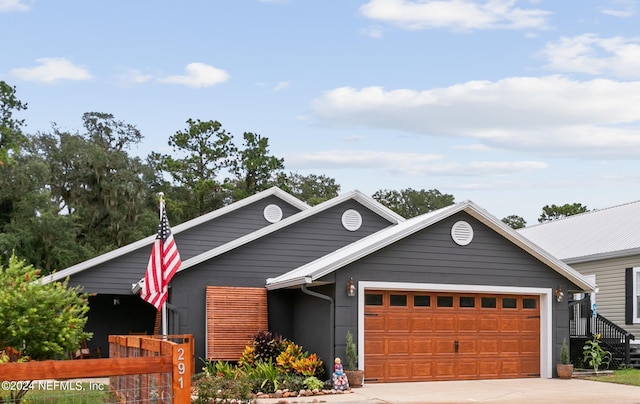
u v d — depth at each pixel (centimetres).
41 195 3725
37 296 1373
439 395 1638
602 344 2284
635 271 2522
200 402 1470
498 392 1691
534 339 2045
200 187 4844
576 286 2103
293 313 2123
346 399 1580
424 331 1922
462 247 1975
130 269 2500
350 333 1822
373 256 1880
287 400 1575
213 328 2041
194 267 2098
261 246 2203
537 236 3425
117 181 4412
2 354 1358
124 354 1369
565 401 1545
